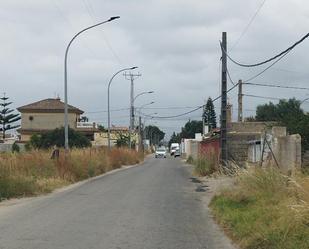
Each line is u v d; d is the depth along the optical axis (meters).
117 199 19.56
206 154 36.44
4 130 100.50
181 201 18.89
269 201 13.66
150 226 12.91
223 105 31.23
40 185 23.31
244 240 10.34
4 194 20.09
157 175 35.78
